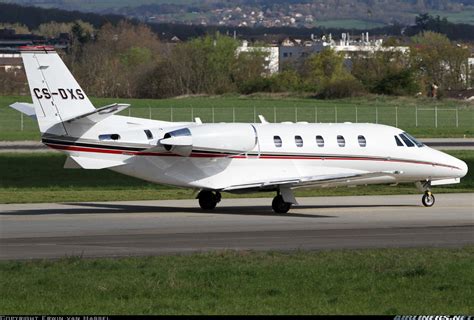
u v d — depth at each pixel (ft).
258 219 196.34
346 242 160.86
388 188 274.77
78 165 200.64
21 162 340.18
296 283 119.75
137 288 115.65
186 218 197.47
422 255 142.92
